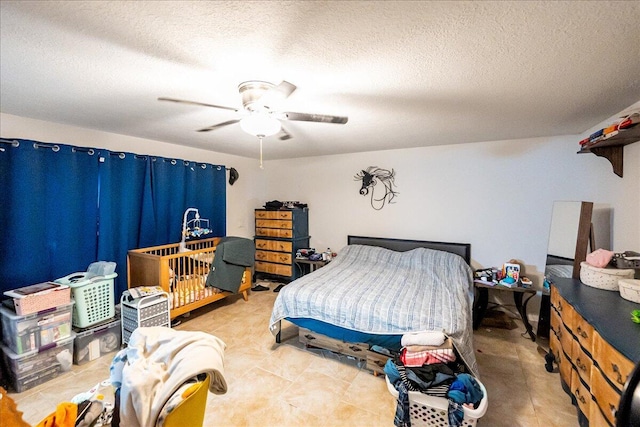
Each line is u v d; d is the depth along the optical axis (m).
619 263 1.95
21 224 2.37
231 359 2.49
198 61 1.42
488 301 3.46
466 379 1.61
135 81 1.66
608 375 1.28
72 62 1.43
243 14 1.06
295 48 1.30
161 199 3.41
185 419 1.04
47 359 2.17
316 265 4.54
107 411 1.17
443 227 3.69
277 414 1.86
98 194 2.84
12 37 1.21
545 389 2.10
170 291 3.01
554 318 2.15
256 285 4.55
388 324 2.13
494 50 1.31
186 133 3.00
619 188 2.26
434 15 1.06
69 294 2.30
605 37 1.19
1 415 0.99
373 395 2.04
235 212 4.57
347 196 4.35
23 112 2.27
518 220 3.28
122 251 3.07
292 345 2.75
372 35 1.19
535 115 2.31
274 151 4.14
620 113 2.18
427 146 3.73
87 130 2.81
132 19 1.09
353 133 2.98
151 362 1.15
